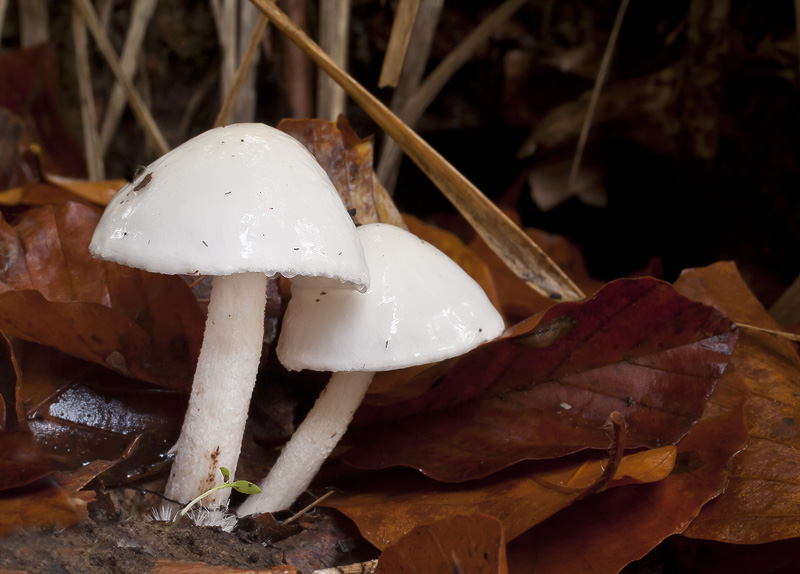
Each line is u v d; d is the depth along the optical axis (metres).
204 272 0.30
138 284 0.34
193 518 0.32
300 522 0.33
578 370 0.34
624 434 0.31
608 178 0.45
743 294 0.36
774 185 0.42
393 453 0.34
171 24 0.47
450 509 0.32
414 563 0.30
